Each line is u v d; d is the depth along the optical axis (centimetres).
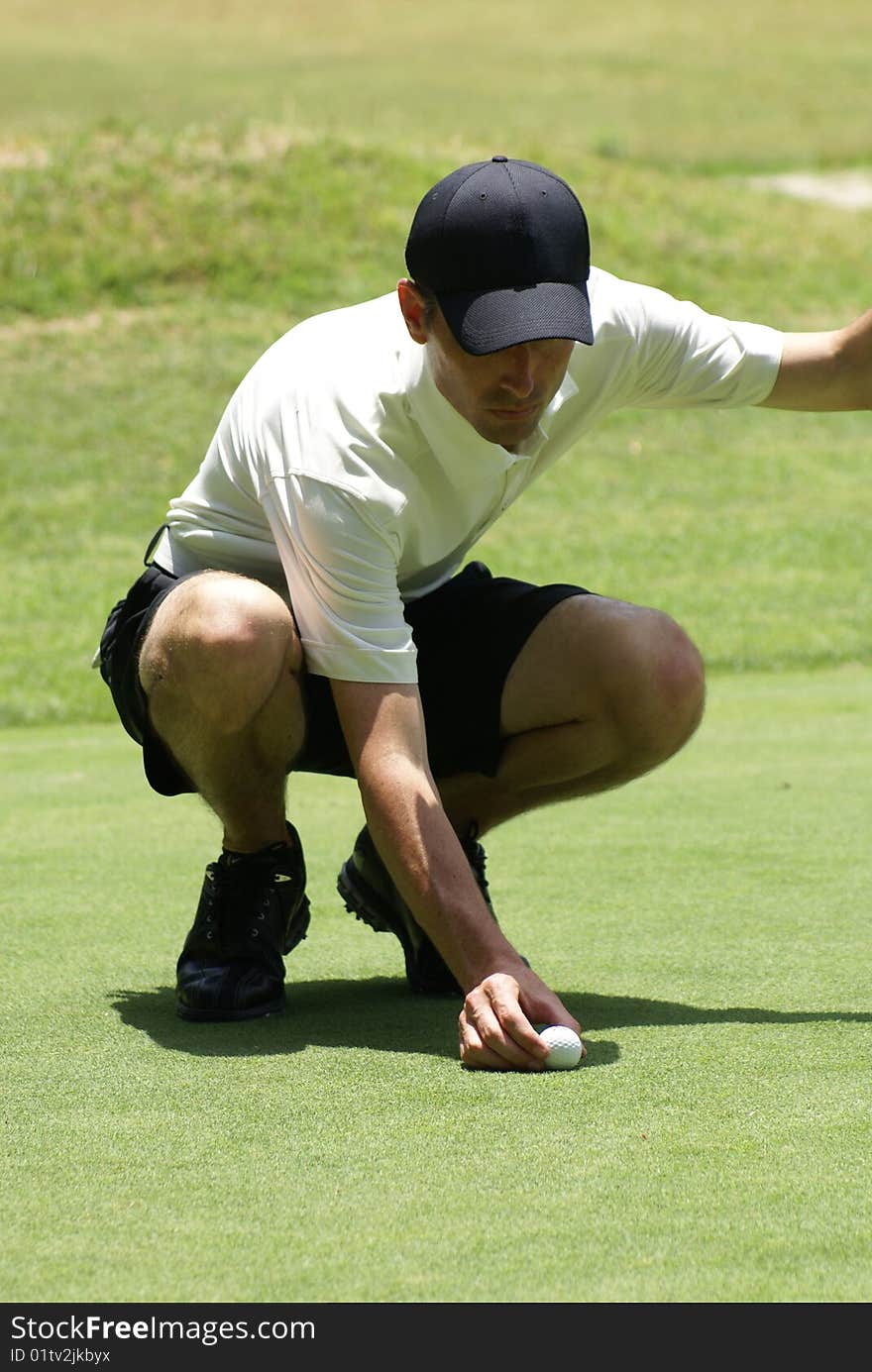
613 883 1260
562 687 941
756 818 1523
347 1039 868
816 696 2497
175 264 5394
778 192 7088
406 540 880
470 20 12469
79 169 5738
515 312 778
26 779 1923
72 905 1223
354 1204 627
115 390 4775
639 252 5834
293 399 862
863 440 4878
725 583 3581
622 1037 850
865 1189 631
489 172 797
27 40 11619
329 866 1392
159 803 1725
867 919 1120
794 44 11356
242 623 853
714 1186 637
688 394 940
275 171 5850
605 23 12244
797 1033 849
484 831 1016
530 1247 585
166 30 12112
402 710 852
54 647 3144
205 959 924
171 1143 699
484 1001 809
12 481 4259
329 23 12350
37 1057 834
